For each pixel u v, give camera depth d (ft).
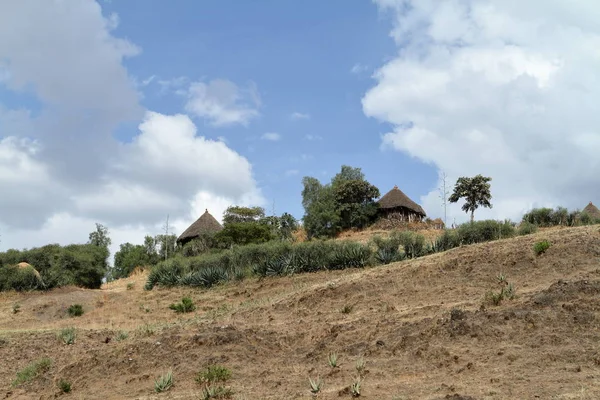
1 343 56.54
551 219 95.35
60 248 115.24
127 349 43.50
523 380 28.63
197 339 42.65
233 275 86.74
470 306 43.29
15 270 101.30
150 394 35.78
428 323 39.83
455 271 54.90
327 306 54.90
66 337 55.26
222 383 35.45
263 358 40.29
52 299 89.76
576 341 32.63
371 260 80.07
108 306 85.30
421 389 29.60
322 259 82.48
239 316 58.03
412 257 77.87
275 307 57.98
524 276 49.57
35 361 49.06
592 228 58.59
